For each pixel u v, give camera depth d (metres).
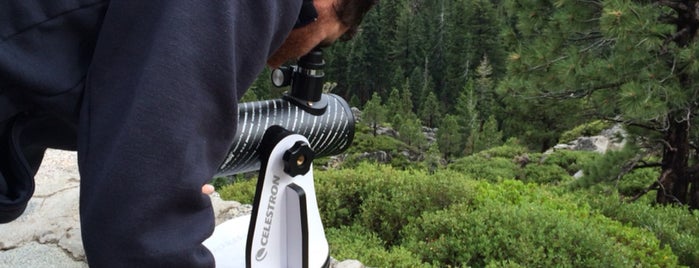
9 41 0.88
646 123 10.52
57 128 1.04
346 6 1.08
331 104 1.48
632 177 12.20
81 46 0.94
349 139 1.52
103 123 0.86
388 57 68.44
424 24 68.50
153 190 0.81
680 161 10.62
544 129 15.84
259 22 0.88
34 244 2.41
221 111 0.87
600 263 4.03
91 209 0.83
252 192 5.54
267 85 29.88
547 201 5.63
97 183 0.82
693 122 10.32
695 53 8.71
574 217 5.11
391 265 3.88
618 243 4.62
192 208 0.86
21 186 0.99
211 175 0.90
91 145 0.86
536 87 10.30
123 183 0.80
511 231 4.22
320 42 1.16
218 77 0.84
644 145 10.57
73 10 0.90
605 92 9.46
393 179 5.30
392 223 4.95
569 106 11.10
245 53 0.88
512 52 10.60
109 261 0.82
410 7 77.00
